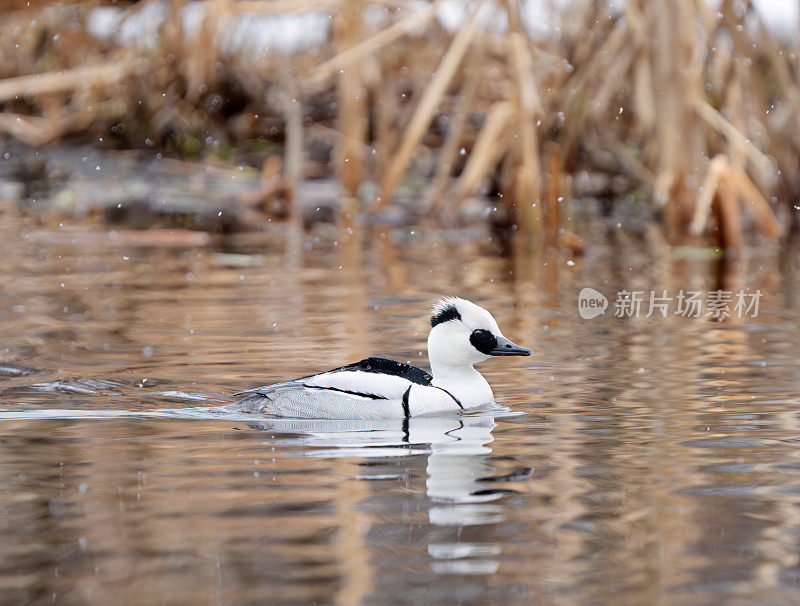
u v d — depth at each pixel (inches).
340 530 250.5
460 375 384.2
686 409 366.6
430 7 796.0
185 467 300.5
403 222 906.1
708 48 797.2
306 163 1085.8
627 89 871.7
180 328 512.1
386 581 222.7
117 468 299.9
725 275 673.6
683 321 536.4
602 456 311.7
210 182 1070.4
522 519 257.9
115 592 217.9
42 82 1063.6
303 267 707.4
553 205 828.0
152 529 251.6
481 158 863.7
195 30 1038.4
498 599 214.8
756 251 772.0
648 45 792.9
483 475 293.1
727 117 828.6
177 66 1081.4
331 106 1093.1
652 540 244.8
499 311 561.9
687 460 306.8
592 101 856.9
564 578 224.4
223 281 652.7
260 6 906.1
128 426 346.9
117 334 498.6
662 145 805.9
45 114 1165.1
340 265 714.8
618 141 930.1
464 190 872.3
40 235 840.3
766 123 842.2
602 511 263.1
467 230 870.4
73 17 1124.5
